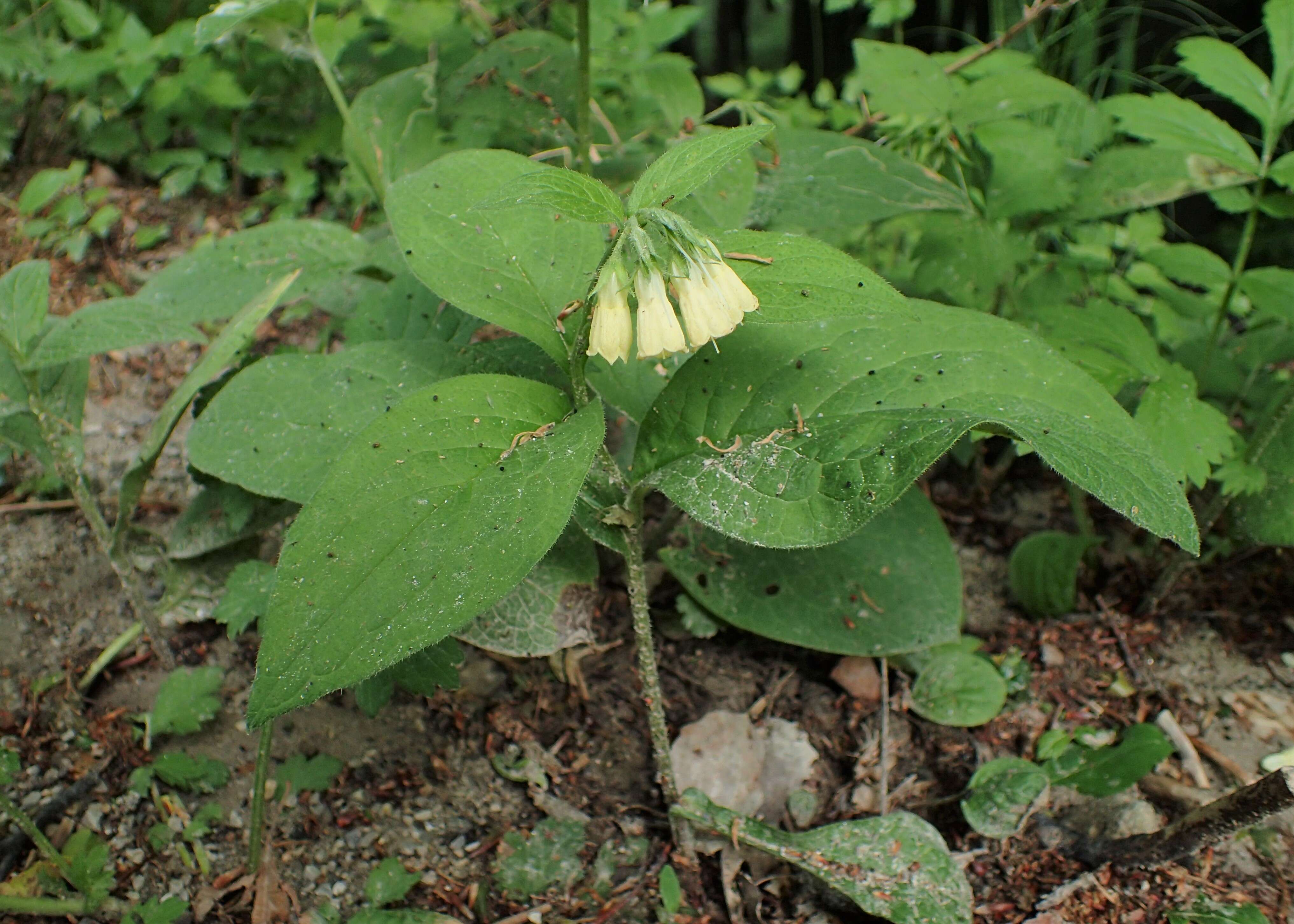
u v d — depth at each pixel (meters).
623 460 0.34
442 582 0.21
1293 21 0.32
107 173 0.51
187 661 0.34
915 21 0.58
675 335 0.21
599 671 0.35
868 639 0.32
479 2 0.47
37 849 0.29
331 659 0.20
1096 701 0.34
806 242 0.23
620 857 0.31
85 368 0.31
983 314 0.26
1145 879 0.30
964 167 0.42
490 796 0.32
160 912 0.28
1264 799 0.26
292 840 0.30
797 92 0.60
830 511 0.22
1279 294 0.34
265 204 0.51
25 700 0.32
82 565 0.36
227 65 0.50
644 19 0.48
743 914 0.30
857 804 0.32
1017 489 0.42
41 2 0.51
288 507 0.33
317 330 0.45
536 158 0.37
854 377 0.25
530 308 0.26
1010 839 0.31
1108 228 0.46
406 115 0.39
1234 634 0.36
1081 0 0.43
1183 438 0.30
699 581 0.33
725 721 0.34
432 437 0.23
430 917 0.29
